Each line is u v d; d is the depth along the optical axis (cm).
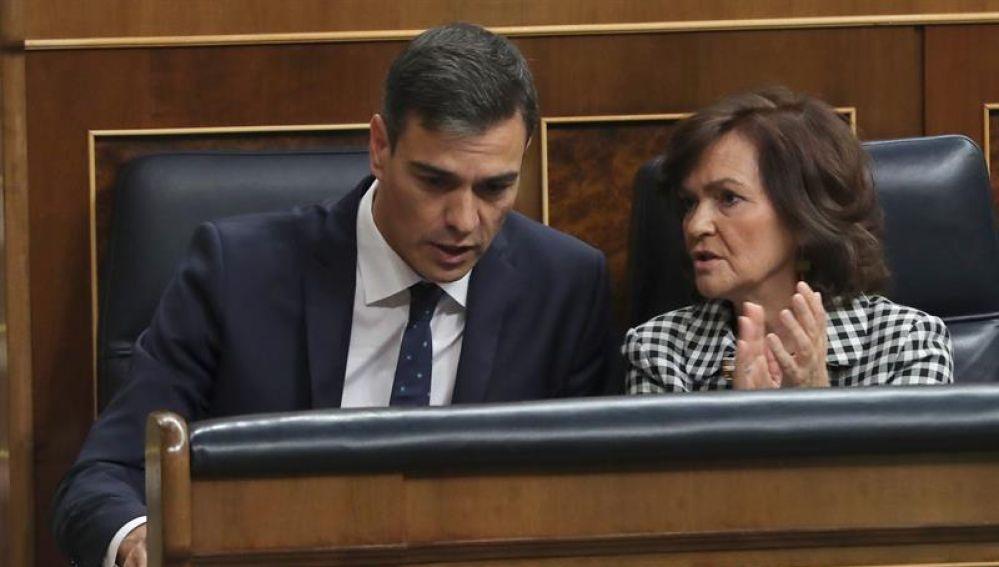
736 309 620
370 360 588
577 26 749
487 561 317
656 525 319
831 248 596
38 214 738
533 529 316
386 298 587
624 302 751
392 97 532
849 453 321
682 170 612
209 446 304
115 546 516
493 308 593
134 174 673
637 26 749
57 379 741
